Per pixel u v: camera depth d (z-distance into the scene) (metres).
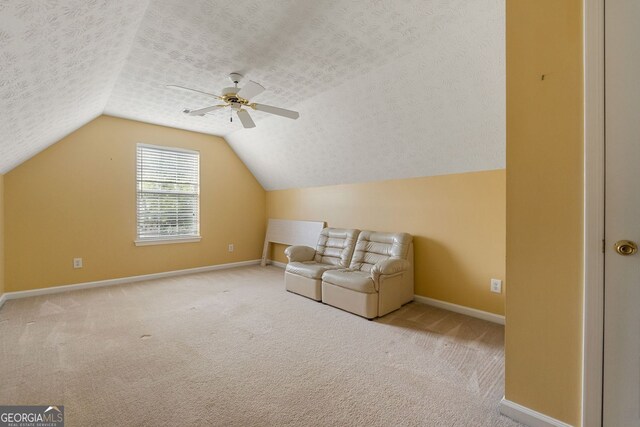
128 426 1.47
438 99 2.59
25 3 1.17
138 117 4.08
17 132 2.40
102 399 1.67
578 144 1.33
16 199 3.43
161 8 1.90
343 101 3.10
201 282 4.27
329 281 3.22
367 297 2.88
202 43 2.29
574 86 1.33
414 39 2.17
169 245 4.57
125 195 4.16
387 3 1.84
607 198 1.26
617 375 1.26
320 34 2.15
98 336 2.48
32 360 2.08
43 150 3.58
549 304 1.42
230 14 1.96
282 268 5.30
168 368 2.01
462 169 3.10
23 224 3.47
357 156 3.73
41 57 1.61
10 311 3.03
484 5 1.83
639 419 1.23
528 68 1.45
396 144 3.25
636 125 1.20
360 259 3.61
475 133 2.70
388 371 1.99
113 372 1.95
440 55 2.25
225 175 5.20
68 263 3.76
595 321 1.29
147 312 3.05
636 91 1.20
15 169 3.42
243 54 2.43
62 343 2.35
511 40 1.50
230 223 5.29
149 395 1.72
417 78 2.50
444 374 1.96
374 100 2.91
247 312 3.08
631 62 1.20
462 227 3.13
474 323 2.84
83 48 1.84
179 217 4.70
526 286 1.48
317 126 3.63
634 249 1.21
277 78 2.81
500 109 2.42
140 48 2.35
